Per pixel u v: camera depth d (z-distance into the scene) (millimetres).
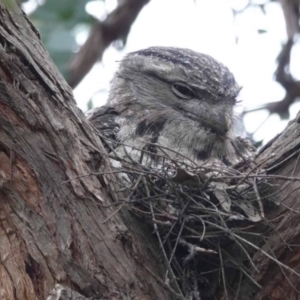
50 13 13266
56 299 6875
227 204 8070
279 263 7535
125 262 7395
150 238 8008
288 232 7859
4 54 7336
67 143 7508
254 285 8078
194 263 8328
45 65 7750
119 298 7188
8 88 7266
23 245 7039
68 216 7266
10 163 7145
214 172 8727
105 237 7371
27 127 7305
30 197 7164
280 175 8094
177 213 8062
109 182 7742
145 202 8031
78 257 7184
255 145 12305
